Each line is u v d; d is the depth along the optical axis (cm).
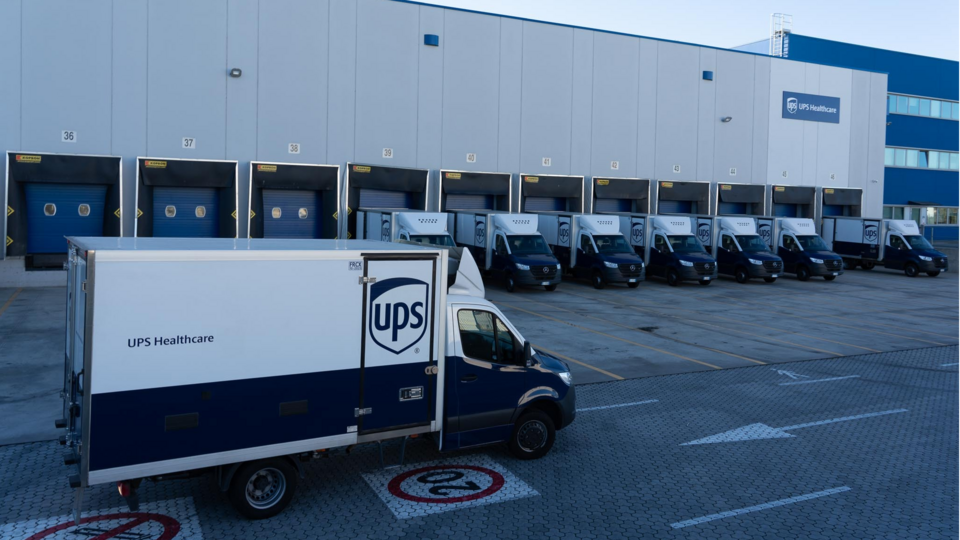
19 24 2270
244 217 2627
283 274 696
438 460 902
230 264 669
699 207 3722
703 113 3688
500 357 866
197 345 657
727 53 3750
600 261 2712
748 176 3866
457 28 2998
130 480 655
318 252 712
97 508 738
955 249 3828
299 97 2691
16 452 896
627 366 1441
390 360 766
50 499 757
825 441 1008
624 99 3438
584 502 781
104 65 2384
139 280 628
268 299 690
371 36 2812
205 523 708
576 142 3316
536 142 3216
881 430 1063
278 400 701
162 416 645
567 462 904
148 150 2459
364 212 2689
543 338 1720
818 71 4081
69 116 2347
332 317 726
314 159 2731
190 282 651
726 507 776
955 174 5381
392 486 816
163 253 637
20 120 2289
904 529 729
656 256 2994
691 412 1135
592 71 3338
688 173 3659
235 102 2583
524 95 3172
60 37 2322
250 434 690
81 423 618
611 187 3397
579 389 1258
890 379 1387
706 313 2202
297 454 741
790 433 1041
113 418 624
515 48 3138
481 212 2762
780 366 1474
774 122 3941
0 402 1108
